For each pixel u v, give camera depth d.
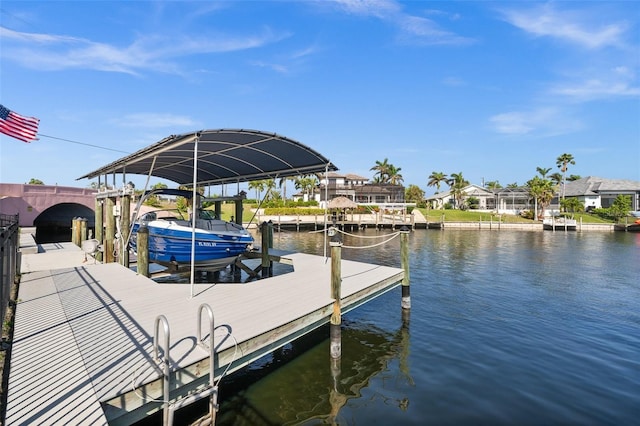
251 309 6.88
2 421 3.57
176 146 7.74
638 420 5.91
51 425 3.47
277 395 6.64
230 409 6.17
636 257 25.48
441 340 9.41
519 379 7.30
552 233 49.44
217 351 4.93
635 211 64.25
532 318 11.36
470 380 7.25
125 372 4.37
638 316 11.64
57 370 4.43
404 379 7.29
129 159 9.34
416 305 12.72
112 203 13.77
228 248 12.30
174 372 4.42
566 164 75.25
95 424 3.52
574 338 9.62
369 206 61.81
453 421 5.87
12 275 8.96
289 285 8.91
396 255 26.31
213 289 8.37
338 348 7.80
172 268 12.34
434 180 88.50
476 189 82.00
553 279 17.59
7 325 6.70
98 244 14.13
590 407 6.28
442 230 52.94
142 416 4.20
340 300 7.79
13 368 4.48
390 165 88.75
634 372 7.63
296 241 35.50
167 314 6.49
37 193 31.70
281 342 6.13
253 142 9.28
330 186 70.44
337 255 7.62
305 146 9.66
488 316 11.52
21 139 10.40
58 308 6.82
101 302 7.22
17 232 11.05
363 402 6.43
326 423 5.80
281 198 69.25
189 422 5.64
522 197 73.94
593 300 13.64
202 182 16.94
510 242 36.28
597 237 43.06
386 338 9.52
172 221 13.27
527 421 5.88
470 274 18.75
